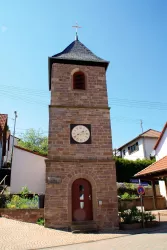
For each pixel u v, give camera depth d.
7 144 34.00
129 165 27.14
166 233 10.27
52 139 12.81
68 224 11.50
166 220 14.31
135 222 12.26
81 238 9.71
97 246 8.21
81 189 12.43
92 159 12.75
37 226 11.51
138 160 27.80
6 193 16.77
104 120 13.76
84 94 14.27
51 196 11.80
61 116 13.38
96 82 14.75
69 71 14.73
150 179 18.41
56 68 14.65
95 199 12.12
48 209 11.59
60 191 11.95
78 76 15.12
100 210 11.99
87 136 13.23
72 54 15.87
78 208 12.07
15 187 17.06
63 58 14.75
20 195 16.27
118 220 11.95
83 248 7.98
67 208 11.75
